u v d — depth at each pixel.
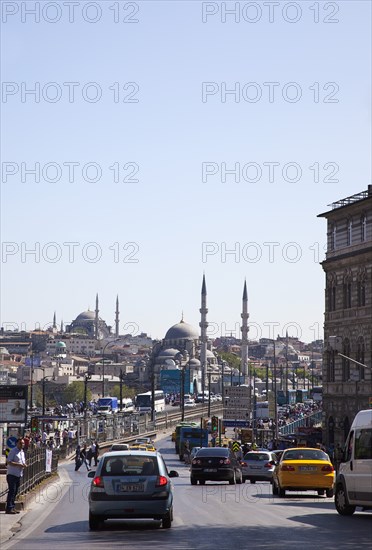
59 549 32.31
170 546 32.91
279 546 32.66
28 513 49.47
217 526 40.44
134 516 39.38
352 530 38.38
